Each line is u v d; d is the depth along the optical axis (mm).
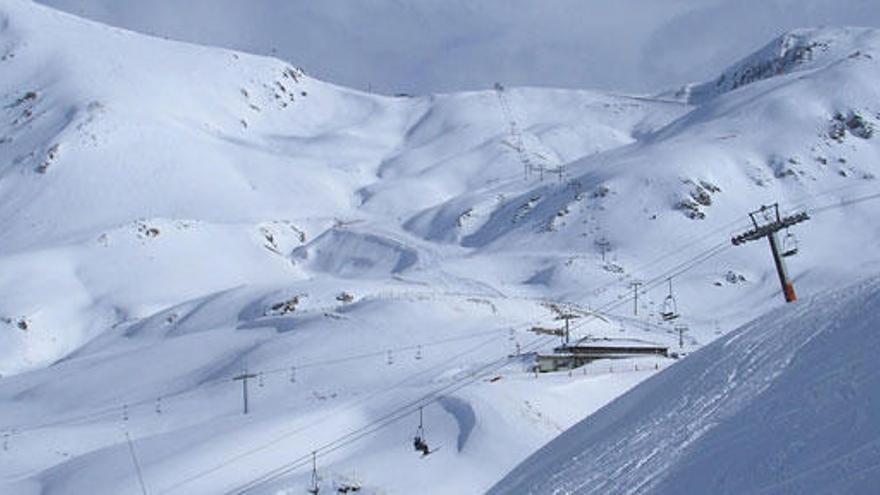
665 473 10148
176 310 133250
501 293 136375
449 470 46219
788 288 30281
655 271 144625
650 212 163375
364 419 56938
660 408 12688
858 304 12023
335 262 183375
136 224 174875
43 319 143250
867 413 8570
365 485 44406
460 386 59031
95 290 155375
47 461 63156
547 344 84688
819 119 189750
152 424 71562
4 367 130750
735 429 10172
